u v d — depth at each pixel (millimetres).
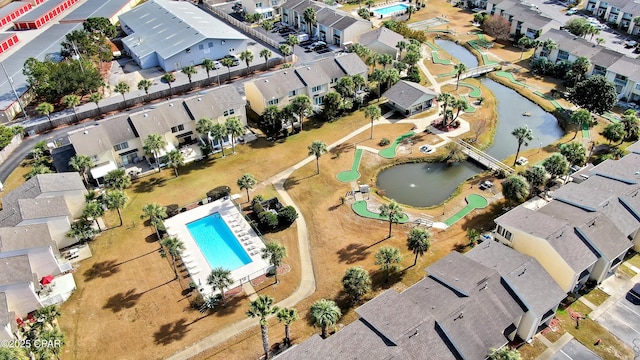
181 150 97438
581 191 72250
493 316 53312
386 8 182000
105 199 73500
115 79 128625
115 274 68312
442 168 92000
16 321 58625
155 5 161125
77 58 130250
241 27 164000
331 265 68688
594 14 165000
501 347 51469
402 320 51438
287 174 89812
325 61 116312
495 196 81688
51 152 89562
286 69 112625
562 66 123312
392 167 92312
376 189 85812
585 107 101938
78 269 69375
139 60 134125
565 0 181875
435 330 50844
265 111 100438
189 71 119875
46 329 55719
